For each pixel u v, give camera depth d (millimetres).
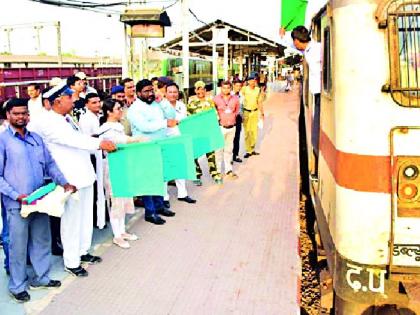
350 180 2967
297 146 11352
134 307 3904
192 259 4871
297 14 6449
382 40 2832
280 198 7066
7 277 4492
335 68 3033
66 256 4449
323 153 3984
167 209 6332
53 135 4191
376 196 2920
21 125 3832
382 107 2861
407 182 2893
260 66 39469
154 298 4055
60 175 4082
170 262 4797
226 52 20750
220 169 8758
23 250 3928
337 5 2951
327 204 3643
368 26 2834
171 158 5879
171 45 21781
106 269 4633
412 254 2930
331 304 3812
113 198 5117
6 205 3875
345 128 2961
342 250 3055
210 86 28984
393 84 2816
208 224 5938
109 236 5543
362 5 2830
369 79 2857
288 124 15398
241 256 4945
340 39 2943
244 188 7641
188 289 4219
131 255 4980
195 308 3891
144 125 5742
